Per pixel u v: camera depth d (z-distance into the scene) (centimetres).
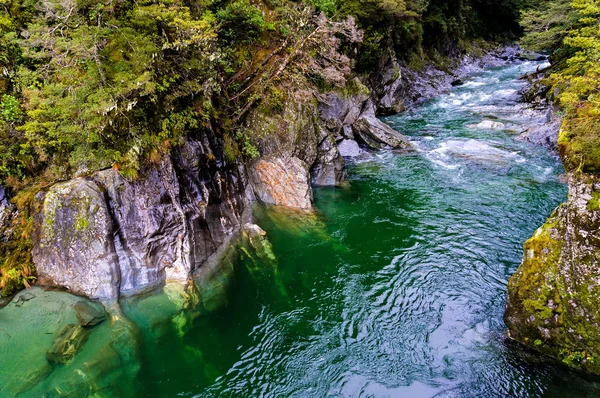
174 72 1209
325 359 923
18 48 1105
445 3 4247
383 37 2817
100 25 1120
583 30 1434
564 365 809
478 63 4544
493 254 1241
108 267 1037
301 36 1750
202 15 1462
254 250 1301
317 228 1454
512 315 874
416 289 1123
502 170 1806
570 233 793
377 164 1995
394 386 842
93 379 836
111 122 1086
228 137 1515
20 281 1045
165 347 947
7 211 1068
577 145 779
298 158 1666
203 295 1096
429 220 1477
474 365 865
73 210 1046
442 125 2516
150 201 1128
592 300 754
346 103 2234
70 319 952
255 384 868
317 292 1144
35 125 1031
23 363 846
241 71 1652
